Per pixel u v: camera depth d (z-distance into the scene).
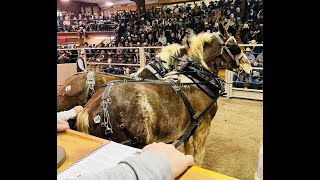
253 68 4.36
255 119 3.59
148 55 5.58
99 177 0.44
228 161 2.54
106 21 9.84
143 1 9.10
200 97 1.95
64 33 9.73
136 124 1.45
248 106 4.16
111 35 9.70
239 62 2.47
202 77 2.00
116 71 6.46
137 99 1.48
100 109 1.49
